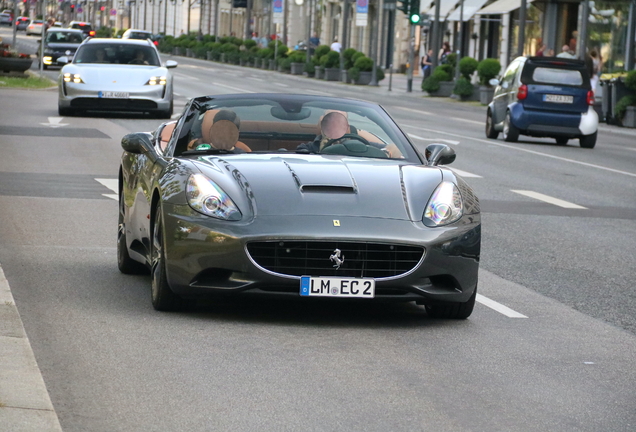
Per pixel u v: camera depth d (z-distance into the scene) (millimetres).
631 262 22500
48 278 17578
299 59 145000
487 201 32188
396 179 15617
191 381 11797
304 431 10188
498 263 21453
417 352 13664
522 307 17109
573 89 54750
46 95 72000
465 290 15172
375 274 14578
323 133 17266
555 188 36562
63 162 36344
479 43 131000
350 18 168250
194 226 14570
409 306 16797
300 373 12320
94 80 54938
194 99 17938
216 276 14688
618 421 11023
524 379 12555
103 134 47219
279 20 154750
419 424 10570
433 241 14664
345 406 11078
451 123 68812
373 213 14766
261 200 14758
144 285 17391
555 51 109812
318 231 14359
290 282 14367
